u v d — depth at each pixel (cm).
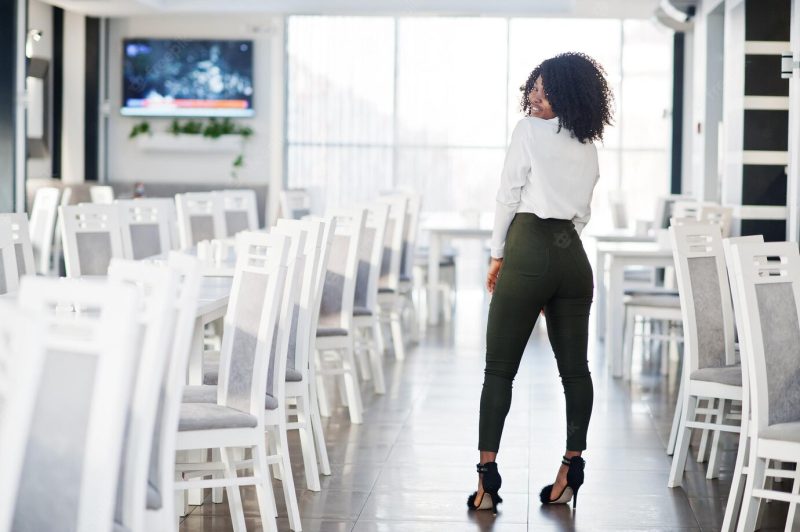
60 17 1424
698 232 488
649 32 1420
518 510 441
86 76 1435
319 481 479
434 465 515
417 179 1482
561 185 419
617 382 745
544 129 419
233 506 394
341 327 611
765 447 368
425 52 1468
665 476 498
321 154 1490
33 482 231
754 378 369
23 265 552
